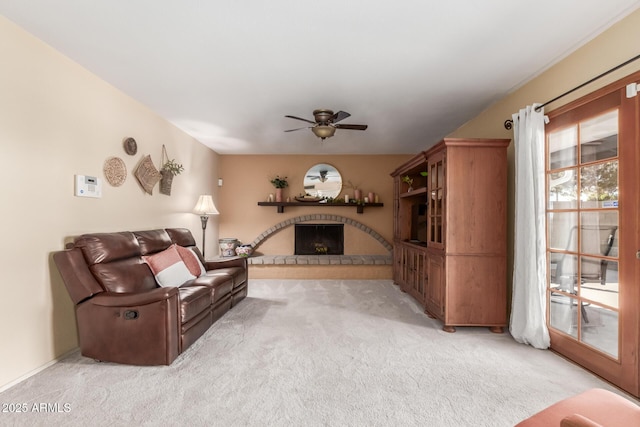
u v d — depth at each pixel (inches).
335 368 92.2
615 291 83.5
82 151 107.8
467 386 82.5
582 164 93.4
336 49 96.9
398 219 203.6
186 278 133.1
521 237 112.0
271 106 145.8
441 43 93.4
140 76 115.3
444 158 124.9
